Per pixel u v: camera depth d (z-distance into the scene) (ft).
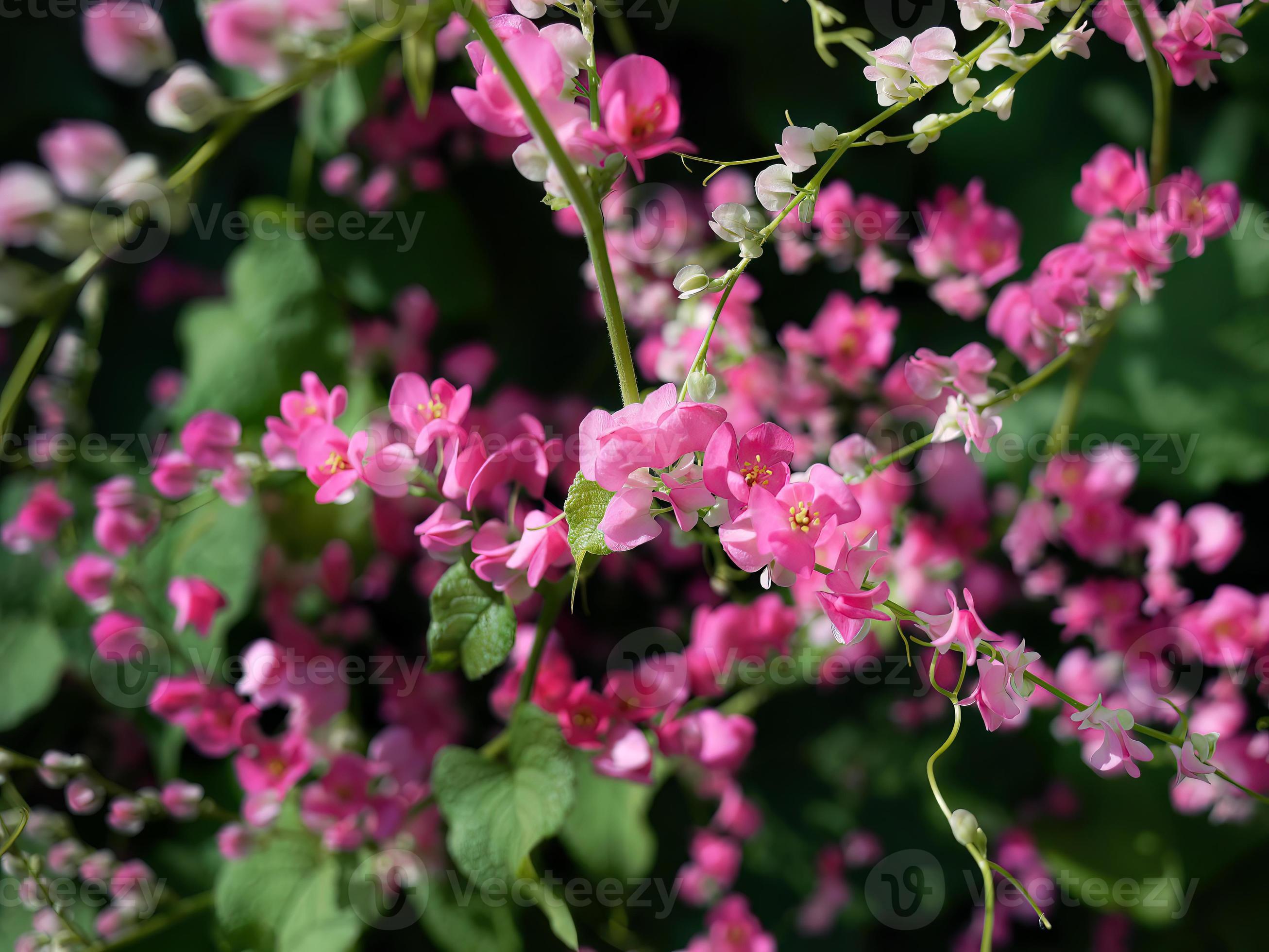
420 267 2.17
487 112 1.47
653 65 1.47
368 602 2.09
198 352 2.07
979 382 1.65
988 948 1.49
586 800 1.93
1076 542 1.92
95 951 1.79
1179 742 1.55
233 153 2.33
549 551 1.52
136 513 1.83
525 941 1.88
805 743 2.22
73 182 1.49
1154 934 2.02
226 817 1.83
